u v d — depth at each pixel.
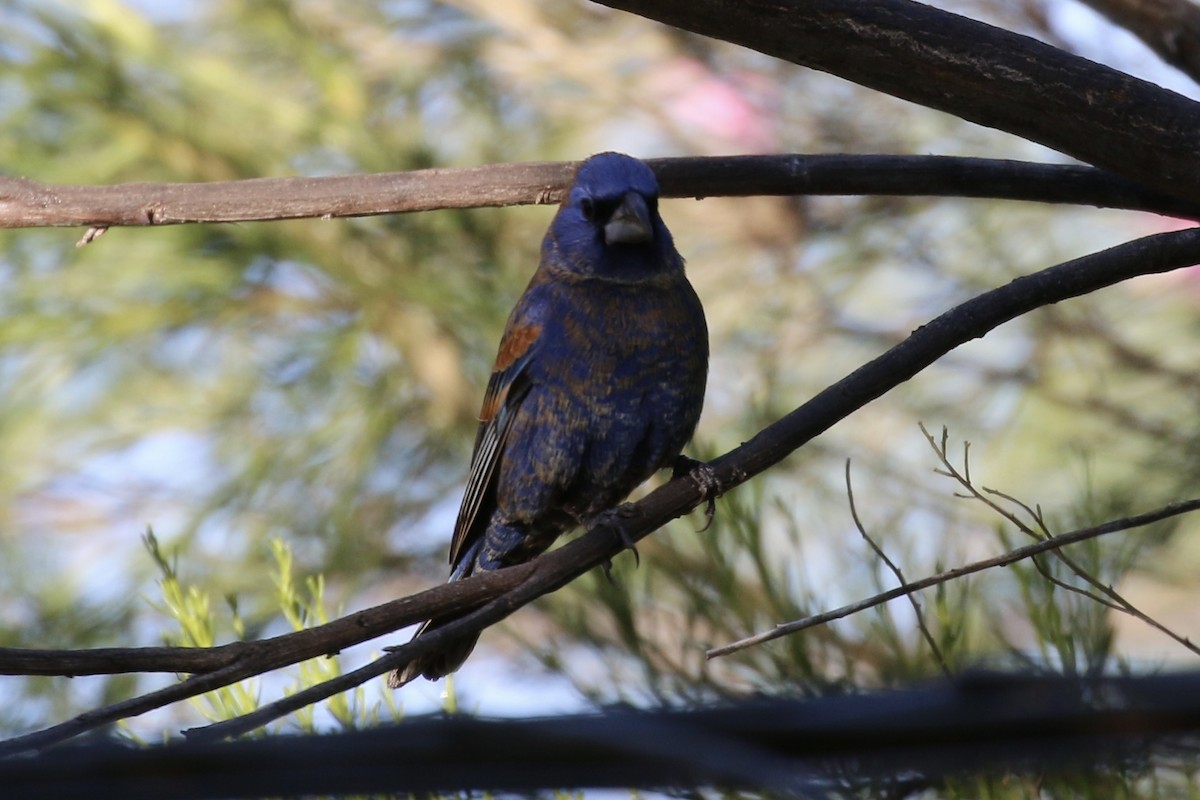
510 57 12.69
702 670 6.82
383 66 12.44
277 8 11.83
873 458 11.45
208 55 11.76
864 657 7.24
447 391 11.43
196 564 11.41
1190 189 5.94
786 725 3.89
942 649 6.59
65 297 11.19
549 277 8.75
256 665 5.19
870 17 5.88
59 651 4.98
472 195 7.52
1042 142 6.06
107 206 7.30
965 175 7.19
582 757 3.80
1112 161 5.99
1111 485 10.55
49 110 10.98
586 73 12.76
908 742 3.94
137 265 11.20
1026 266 12.45
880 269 12.79
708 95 13.02
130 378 11.74
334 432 11.52
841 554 8.21
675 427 8.66
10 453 11.72
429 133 12.30
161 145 11.02
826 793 4.34
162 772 3.75
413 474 11.69
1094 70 5.89
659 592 7.93
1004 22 12.16
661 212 13.09
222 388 11.69
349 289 11.27
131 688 11.16
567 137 12.75
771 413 9.88
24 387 11.36
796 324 12.61
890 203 12.73
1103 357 11.84
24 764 3.71
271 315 11.66
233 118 11.23
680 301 8.64
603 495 8.86
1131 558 8.23
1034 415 11.70
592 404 8.55
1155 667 5.68
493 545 9.19
